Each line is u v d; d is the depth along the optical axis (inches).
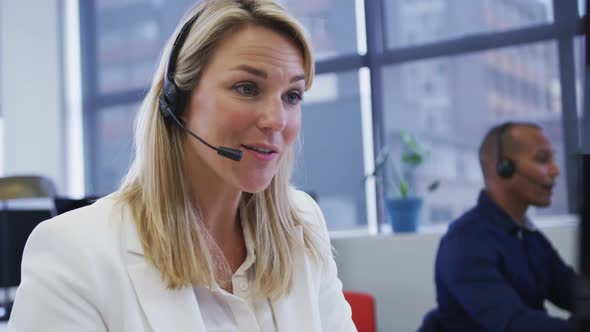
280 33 39.0
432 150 144.1
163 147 40.9
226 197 42.6
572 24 130.4
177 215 40.5
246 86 38.4
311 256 47.4
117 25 190.2
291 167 46.5
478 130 140.3
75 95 195.8
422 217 137.8
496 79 139.1
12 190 109.5
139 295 38.1
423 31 148.3
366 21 153.9
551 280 87.5
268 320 42.9
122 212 40.9
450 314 87.0
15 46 192.2
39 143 192.5
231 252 44.3
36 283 36.5
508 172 86.0
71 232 38.4
